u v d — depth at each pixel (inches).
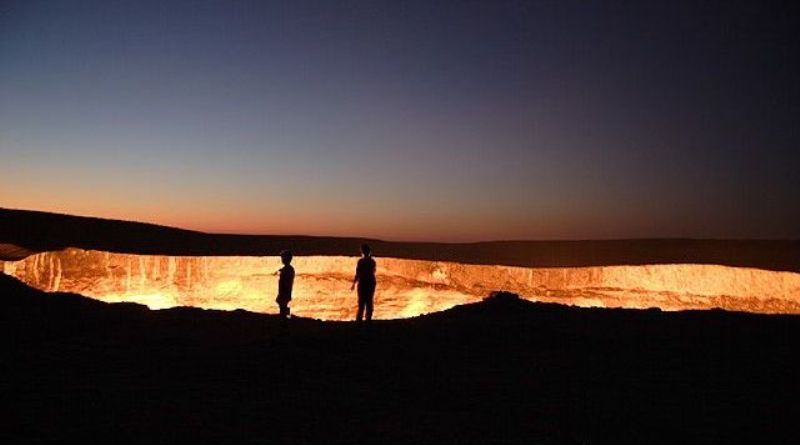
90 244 1414.9
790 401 287.4
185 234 1710.1
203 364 335.3
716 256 1609.3
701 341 437.4
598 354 396.8
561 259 1654.8
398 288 1327.5
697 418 258.1
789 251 1632.6
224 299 1236.5
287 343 410.3
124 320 488.1
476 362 370.0
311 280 1299.2
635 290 1355.8
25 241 1371.8
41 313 460.8
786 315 552.7
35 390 260.8
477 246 1802.4
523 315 545.3
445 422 243.0
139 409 239.1
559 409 268.4
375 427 231.0
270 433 216.5
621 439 228.1
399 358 377.7
